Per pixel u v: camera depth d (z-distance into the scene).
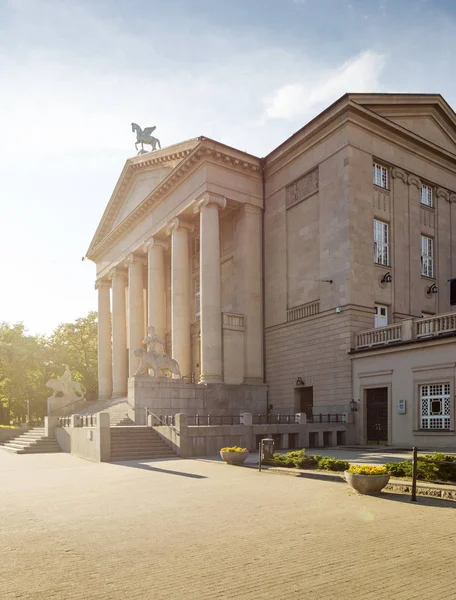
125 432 25.98
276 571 7.16
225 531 9.51
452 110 39.53
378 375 29.23
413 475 12.38
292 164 37.75
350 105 32.94
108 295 57.00
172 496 13.51
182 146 41.69
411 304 35.16
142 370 33.28
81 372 76.25
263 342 38.88
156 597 6.23
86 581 6.85
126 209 51.62
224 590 6.44
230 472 18.30
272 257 38.88
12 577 7.05
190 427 24.77
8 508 12.41
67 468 21.56
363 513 10.87
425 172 37.81
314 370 33.88
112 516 11.12
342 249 32.56
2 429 39.41
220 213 41.34
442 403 25.81
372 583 6.65
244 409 36.44
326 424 29.17
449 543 8.49
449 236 38.88
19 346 67.25
